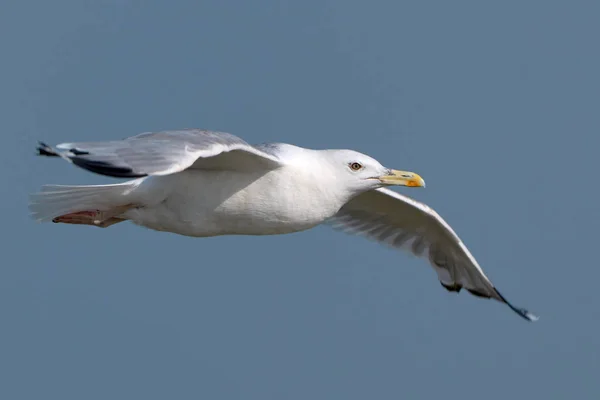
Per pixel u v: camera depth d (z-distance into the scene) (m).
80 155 11.84
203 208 14.27
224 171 14.22
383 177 15.22
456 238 17.11
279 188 14.43
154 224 14.49
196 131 13.25
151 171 11.93
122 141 12.33
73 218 14.62
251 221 14.52
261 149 14.57
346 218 17.50
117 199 14.32
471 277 17.62
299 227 14.83
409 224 17.34
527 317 17.41
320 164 14.92
